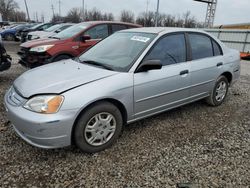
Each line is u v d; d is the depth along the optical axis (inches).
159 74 135.1
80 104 106.6
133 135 137.0
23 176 101.0
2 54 225.0
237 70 194.9
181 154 119.4
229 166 110.8
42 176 101.4
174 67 143.9
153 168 108.2
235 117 167.0
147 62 125.4
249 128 150.2
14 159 111.7
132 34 154.5
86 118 111.3
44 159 112.7
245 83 270.7
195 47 161.3
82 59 149.3
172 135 138.5
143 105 132.2
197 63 158.1
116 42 153.5
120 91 119.0
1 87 214.7
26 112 104.8
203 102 189.9
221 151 123.0
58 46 250.1
